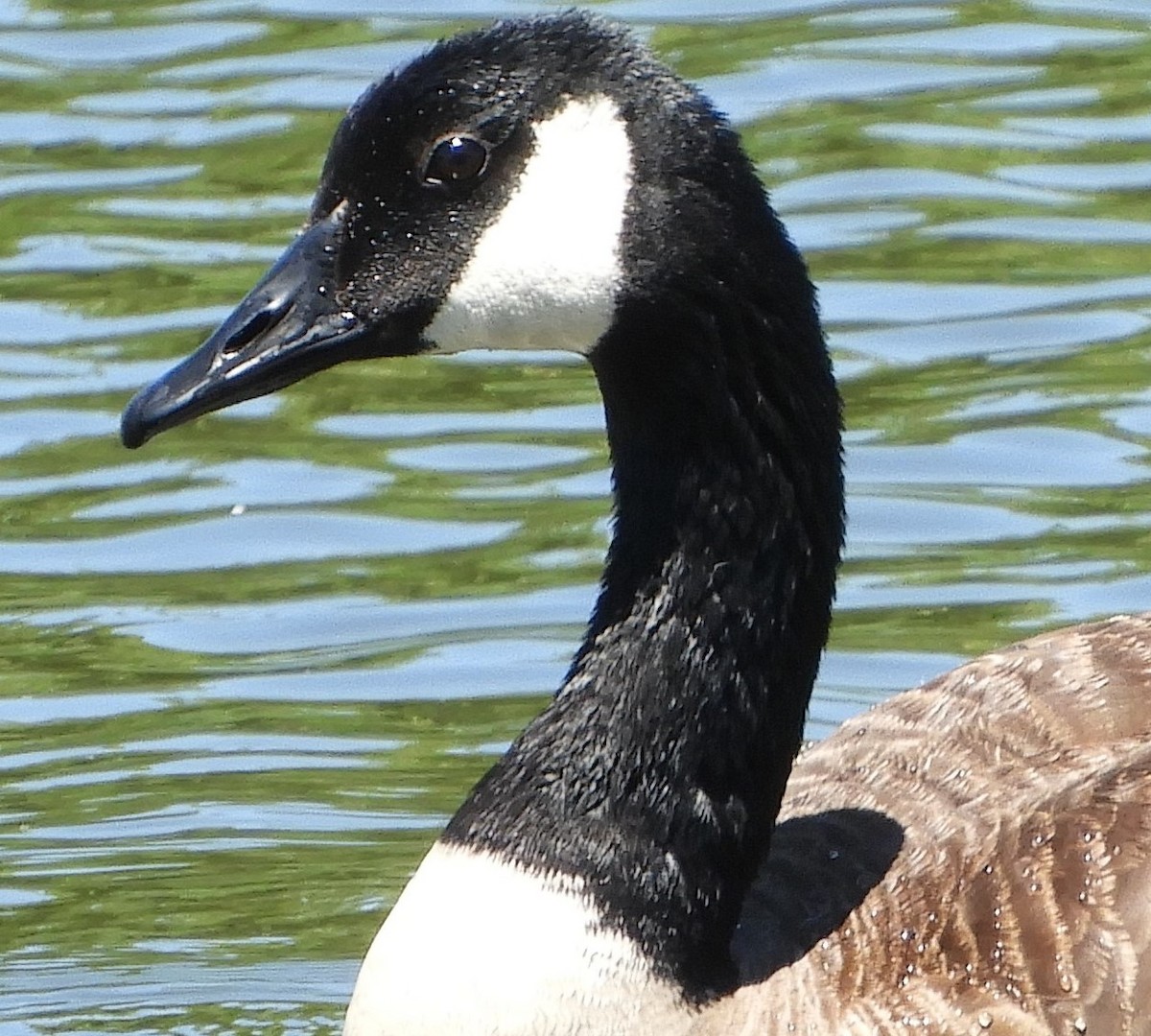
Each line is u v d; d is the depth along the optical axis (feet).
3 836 45.70
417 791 46.39
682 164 35.70
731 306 36.01
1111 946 35.06
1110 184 64.64
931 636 49.26
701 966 36.70
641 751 36.88
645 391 36.76
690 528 36.96
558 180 36.14
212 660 49.96
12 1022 41.45
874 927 36.47
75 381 58.13
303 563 52.70
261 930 43.73
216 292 61.16
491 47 36.45
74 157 67.26
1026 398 56.75
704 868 36.81
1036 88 69.15
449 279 36.78
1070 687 39.37
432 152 36.50
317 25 73.26
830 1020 35.70
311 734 47.91
